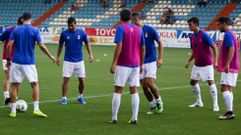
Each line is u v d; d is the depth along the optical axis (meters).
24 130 11.25
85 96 17.19
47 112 13.74
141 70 12.45
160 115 13.59
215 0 53.97
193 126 12.06
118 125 12.02
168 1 55.47
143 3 56.00
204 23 51.47
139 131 11.35
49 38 50.50
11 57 14.09
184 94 18.00
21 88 18.88
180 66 29.38
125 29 11.75
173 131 11.42
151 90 13.74
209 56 14.45
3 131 11.09
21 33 12.73
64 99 15.38
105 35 48.47
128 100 16.27
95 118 12.95
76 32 15.34
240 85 20.98
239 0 53.03
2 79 21.84
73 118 12.90
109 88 19.39
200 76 14.62
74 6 57.31
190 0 54.84
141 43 12.24
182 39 46.19
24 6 59.91
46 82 20.88
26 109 13.86
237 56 13.05
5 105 14.88
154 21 53.44
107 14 55.94
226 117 13.05
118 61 11.90
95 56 35.62
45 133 10.97
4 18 59.22
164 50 42.66
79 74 15.41
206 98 17.05
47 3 59.31
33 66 12.85
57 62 15.66
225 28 12.87
